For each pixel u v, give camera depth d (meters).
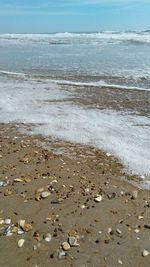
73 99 3.04
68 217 1.31
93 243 1.19
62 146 1.95
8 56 7.02
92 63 5.55
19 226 1.27
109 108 2.72
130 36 12.62
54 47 9.22
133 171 1.67
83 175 1.62
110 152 1.87
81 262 1.11
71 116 2.50
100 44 9.82
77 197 1.44
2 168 1.67
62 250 1.16
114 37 12.57
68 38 13.57
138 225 1.28
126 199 1.43
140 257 1.13
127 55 6.54
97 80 4.02
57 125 2.29
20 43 11.36
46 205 1.39
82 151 1.88
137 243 1.19
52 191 1.48
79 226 1.27
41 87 3.60
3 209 1.36
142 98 3.05
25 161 1.75
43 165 1.71
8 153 1.85
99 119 2.43
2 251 1.15
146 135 2.11
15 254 1.14
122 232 1.24
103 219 1.31
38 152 1.86
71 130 2.20
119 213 1.34
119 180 1.58
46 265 1.10
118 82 3.87
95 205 1.39
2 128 2.26
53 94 3.25
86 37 13.58
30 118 2.46
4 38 14.92
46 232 1.24
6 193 1.46
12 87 3.60
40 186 1.52
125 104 2.84
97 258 1.13
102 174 1.63
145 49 7.72
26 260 1.12
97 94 3.24
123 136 2.09
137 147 1.93
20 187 1.51
